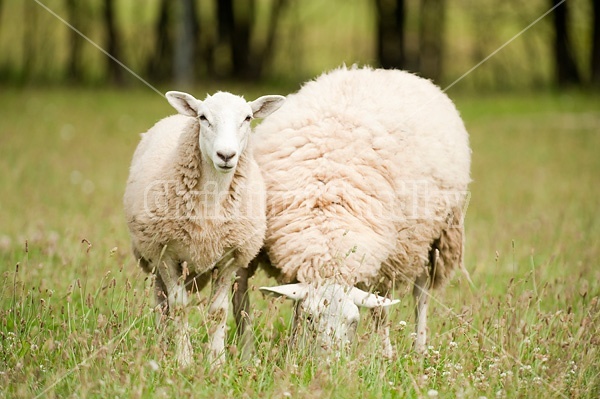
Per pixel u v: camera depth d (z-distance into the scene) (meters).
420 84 10.62
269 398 7.12
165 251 8.82
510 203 17.30
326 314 8.21
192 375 7.37
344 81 10.21
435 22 42.94
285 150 9.56
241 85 41.28
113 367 7.48
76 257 10.52
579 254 12.49
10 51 45.75
